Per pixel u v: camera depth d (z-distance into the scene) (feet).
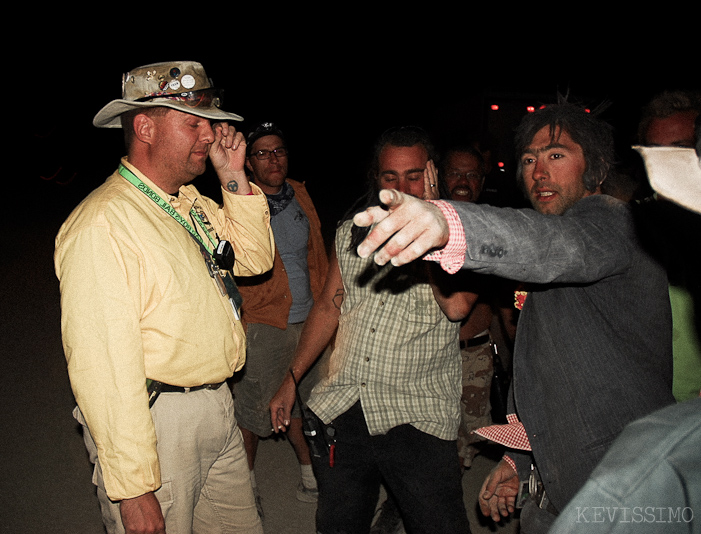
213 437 6.81
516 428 6.30
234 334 6.94
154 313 6.10
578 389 5.02
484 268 3.77
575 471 5.11
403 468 6.98
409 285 6.99
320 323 8.12
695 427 2.21
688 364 6.31
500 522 10.57
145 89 6.34
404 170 7.34
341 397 7.19
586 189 5.37
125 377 5.61
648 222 4.70
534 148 5.43
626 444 2.31
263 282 10.37
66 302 5.65
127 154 6.71
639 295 4.70
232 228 7.82
